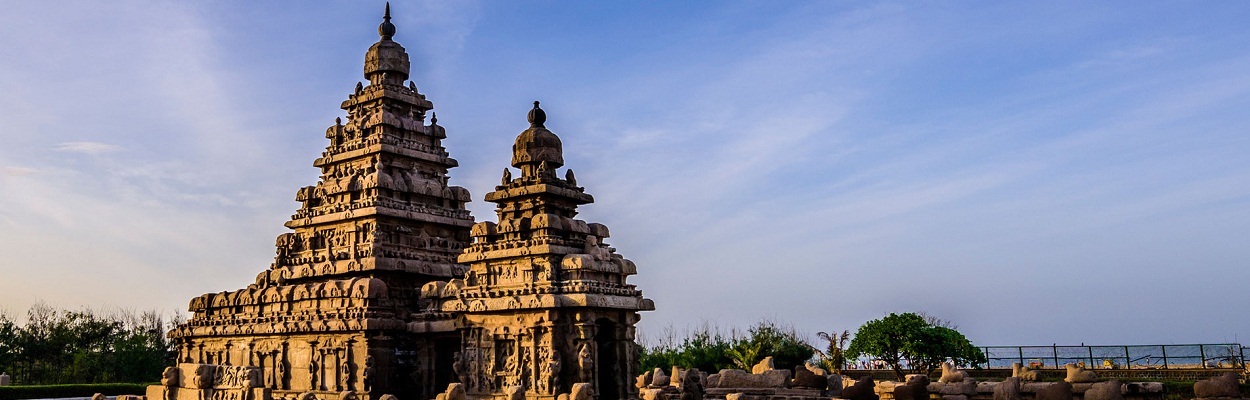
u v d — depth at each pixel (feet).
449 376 155.63
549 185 147.43
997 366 223.30
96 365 274.57
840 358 222.48
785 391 127.54
